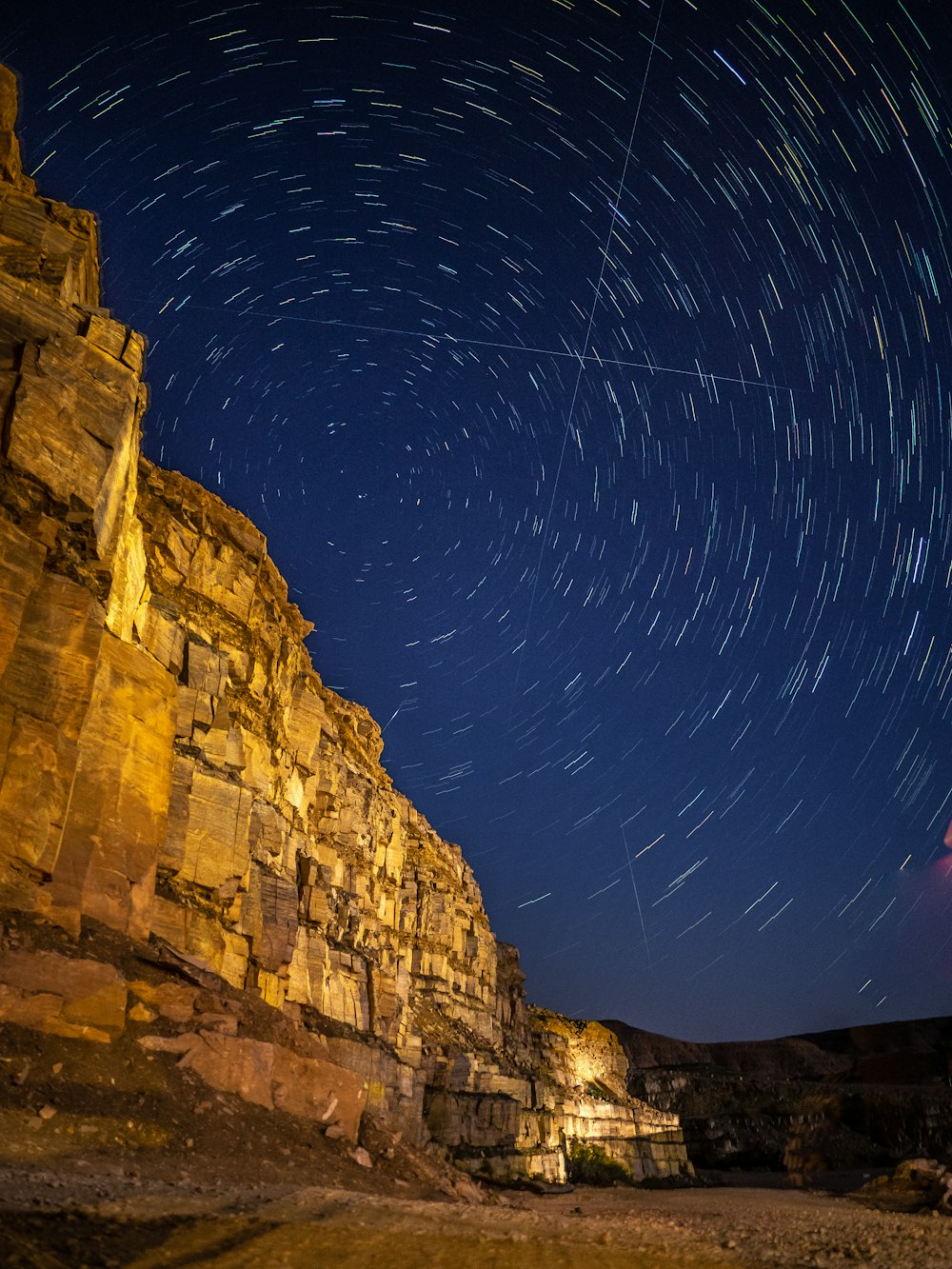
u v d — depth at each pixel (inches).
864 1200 1152.8
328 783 1339.8
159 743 789.9
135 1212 373.4
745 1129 3531.0
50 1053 551.2
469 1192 828.6
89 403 740.7
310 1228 402.0
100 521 729.6
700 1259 443.2
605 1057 2524.6
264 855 1029.8
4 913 602.9
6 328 715.4
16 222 783.1
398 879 1595.7
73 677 676.7
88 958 619.5
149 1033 621.6
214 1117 592.4
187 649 951.0
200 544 1041.5
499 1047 1870.1
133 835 737.6
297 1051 729.0
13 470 678.5
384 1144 740.0
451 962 1838.1
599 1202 1129.4
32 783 637.3
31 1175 407.5
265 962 946.7
